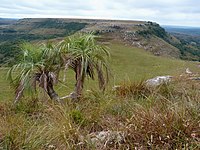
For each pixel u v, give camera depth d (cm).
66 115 449
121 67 5562
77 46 677
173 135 358
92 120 451
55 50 672
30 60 671
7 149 355
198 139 339
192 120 377
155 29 15625
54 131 395
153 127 368
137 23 15575
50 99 661
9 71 682
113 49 8606
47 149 369
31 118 551
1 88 1802
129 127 379
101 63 680
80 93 655
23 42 709
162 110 431
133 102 525
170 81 713
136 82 693
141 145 354
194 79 820
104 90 652
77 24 17612
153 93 569
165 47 12794
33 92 685
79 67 666
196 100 492
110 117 474
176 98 537
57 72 671
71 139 378
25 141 368
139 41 12306
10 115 533
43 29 17938
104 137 384
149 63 6612
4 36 15150
